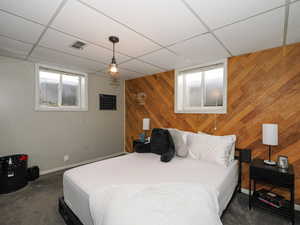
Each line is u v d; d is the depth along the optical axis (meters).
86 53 2.31
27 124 2.71
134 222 0.86
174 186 1.26
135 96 3.96
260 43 1.92
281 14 1.34
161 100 3.38
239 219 1.70
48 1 1.21
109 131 3.96
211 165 1.97
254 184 1.97
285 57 1.97
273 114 2.05
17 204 1.97
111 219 0.92
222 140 2.16
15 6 1.27
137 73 3.48
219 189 1.43
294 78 1.91
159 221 0.86
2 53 2.33
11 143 2.55
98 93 3.72
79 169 1.79
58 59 2.59
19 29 1.63
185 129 2.98
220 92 2.63
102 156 3.82
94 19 1.46
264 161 1.99
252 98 2.21
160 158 2.22
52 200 2.06
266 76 2.10
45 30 1.66
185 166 1.93
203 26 1.56
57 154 3.07
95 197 1.21
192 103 3.03
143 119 3.45
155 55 2.36
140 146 2.66
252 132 2.21
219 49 2.12
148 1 1.21
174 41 1.90
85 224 1.31
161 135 2.54
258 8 1.27
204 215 0.96
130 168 1.84
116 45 2.02
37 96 2.79
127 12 1.35
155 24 1.53
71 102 3.37
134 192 1.15
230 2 1.21
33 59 2.59
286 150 1.96
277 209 1.73
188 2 1.21
